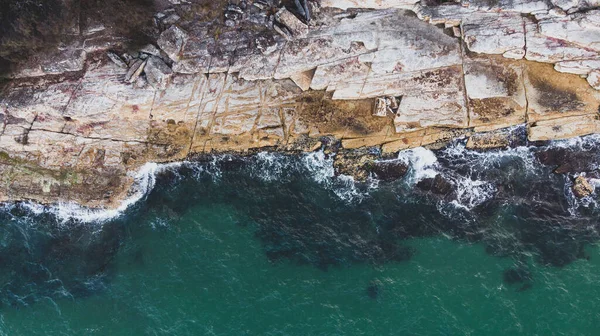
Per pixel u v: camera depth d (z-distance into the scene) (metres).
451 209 30.05
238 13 30.27
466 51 29.73
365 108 30.95
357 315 28.09
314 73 30.52
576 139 30.02
